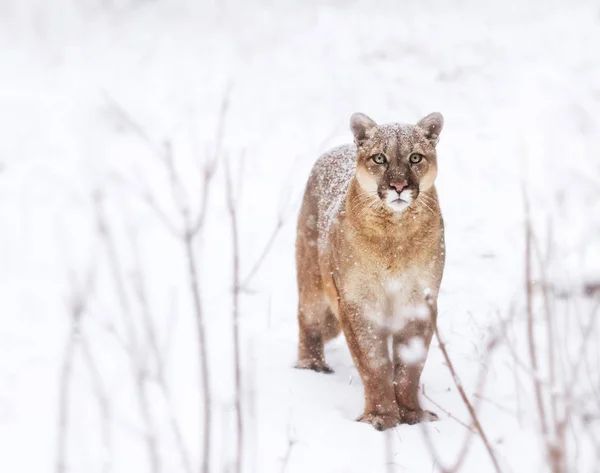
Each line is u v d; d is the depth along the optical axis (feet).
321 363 33.73
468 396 29.40
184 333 35.22
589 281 34.27
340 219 29.76
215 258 45.14
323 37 83.25
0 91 77.56
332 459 24.26
